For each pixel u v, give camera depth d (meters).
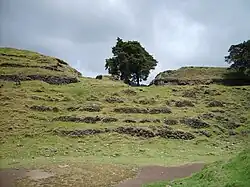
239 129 50.62
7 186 22.89
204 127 48.88
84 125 44.97
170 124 47.94
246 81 76.69
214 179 20.16
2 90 54.00
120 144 40.97
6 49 79.44
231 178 19.41
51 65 71.75
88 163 30.86
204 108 55.94
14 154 35.59
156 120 47.91
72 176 25.38
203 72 82.00
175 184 21.48
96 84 65.62
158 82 79.25
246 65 78.69
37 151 36.94
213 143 44.22
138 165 30.72
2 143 39.22
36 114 47.31
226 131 49.28
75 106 50.81
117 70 93.56
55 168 28.23
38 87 57.94
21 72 63.03
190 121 49.12
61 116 47.06
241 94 63.88
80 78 74.19
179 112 52.38
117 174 26.39
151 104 54.59
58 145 39.38
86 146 39.81
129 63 91.44
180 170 28.66
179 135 45.03
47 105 50.38
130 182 24.05
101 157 35.28
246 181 18.33
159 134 44.62
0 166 29.56
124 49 92.94
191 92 62.62
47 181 23.98
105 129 44.06
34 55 77.06
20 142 39.66
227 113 55.03
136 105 53.19
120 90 59.31
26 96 52.38
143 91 60.81
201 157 36.50
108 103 53.50
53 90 57.41
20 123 44.28
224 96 62.16
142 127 45.03
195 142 44.06
